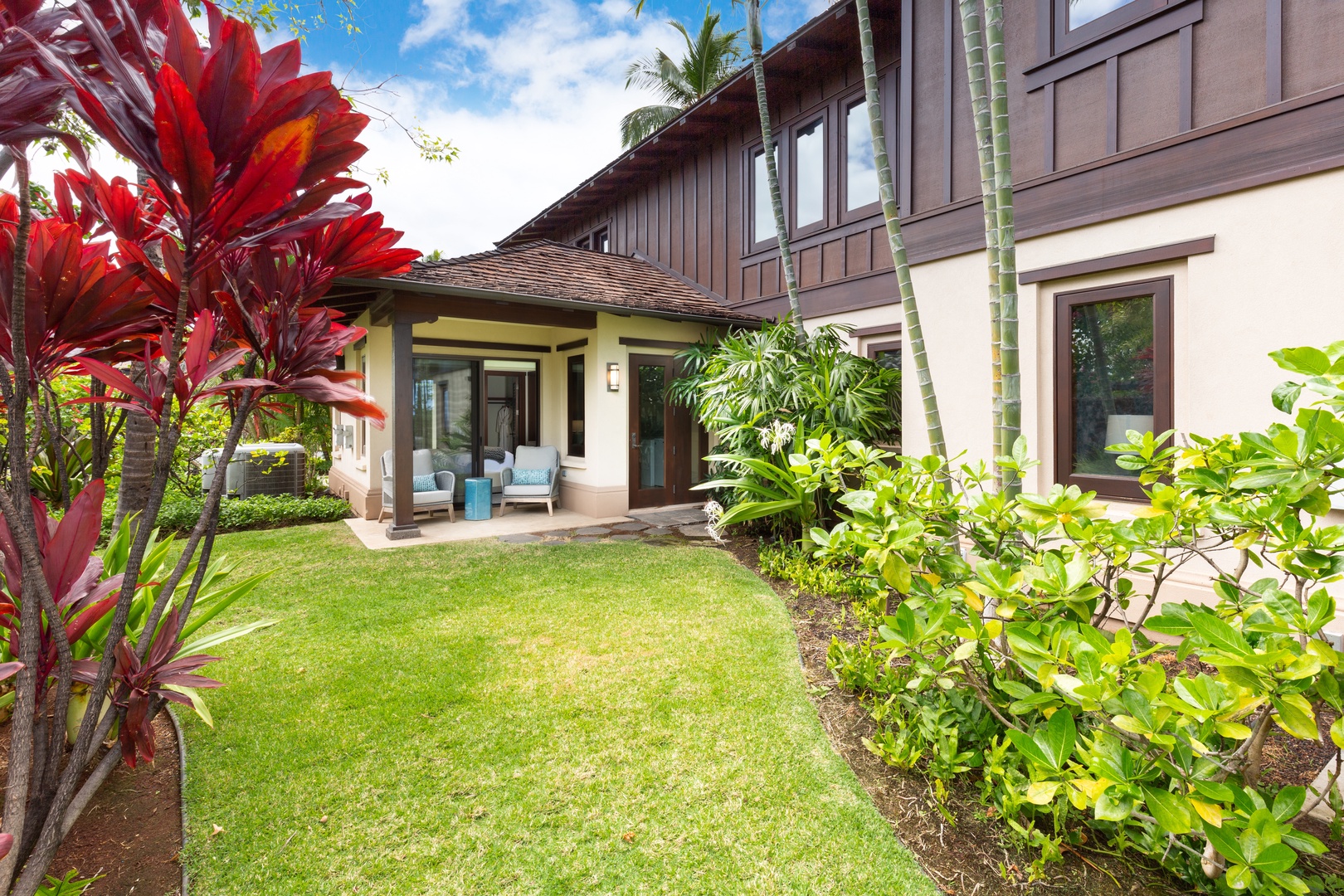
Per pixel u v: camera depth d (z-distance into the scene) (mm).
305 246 1582
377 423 1613
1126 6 4602
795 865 1929
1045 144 5117
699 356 8188
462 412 9383
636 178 11172
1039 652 1743
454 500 9234
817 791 2287
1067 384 4984
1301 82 3807
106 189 1391
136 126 1126
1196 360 4223
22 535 1246
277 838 2025
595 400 8445
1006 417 2912
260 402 1692
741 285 9000
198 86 1134
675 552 6199
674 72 18078
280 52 1286
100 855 1971
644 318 8664
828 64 7469
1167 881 1854
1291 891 1568
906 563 2240
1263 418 3930
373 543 6629
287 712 2836
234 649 3580
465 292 6508
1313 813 2148
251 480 8742
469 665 3361
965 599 2053
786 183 8156
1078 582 1846
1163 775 1918
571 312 7953
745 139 8836
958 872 1917
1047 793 1759
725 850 1990
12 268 1305
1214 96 4176
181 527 7043
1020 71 5289
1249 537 1923
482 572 5348
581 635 3838
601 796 2248
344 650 3574
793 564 5348
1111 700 1580
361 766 2422
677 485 9258
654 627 3973
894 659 3211
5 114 1160
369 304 7648
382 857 1949
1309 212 3746
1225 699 1503
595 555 6039
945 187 6016
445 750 2537
